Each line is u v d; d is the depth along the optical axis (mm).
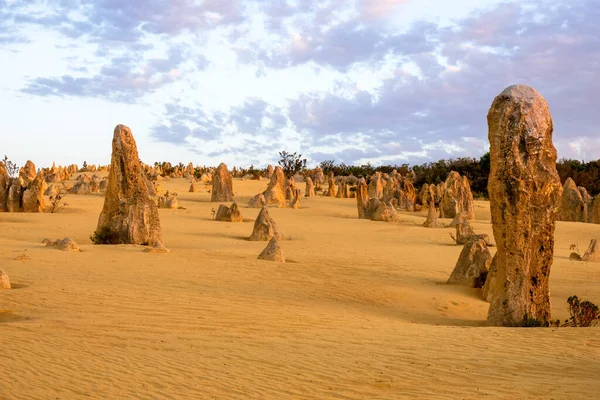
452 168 79812
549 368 9133
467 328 12953
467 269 19953
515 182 13922
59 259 21312
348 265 22984
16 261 20469
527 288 14141
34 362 10102
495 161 14148
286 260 23844
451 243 32656
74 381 9148
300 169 97625
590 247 26625
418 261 25094
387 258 25703
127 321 13219
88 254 22812
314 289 18125
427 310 16719
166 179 85812
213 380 9078
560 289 19984
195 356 10438
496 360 9719
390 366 9562
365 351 10602
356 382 8797
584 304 14703
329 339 11703
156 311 14273
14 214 41344
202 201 58062
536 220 14133
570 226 41188
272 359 10156
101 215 28375
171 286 17375
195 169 109875
